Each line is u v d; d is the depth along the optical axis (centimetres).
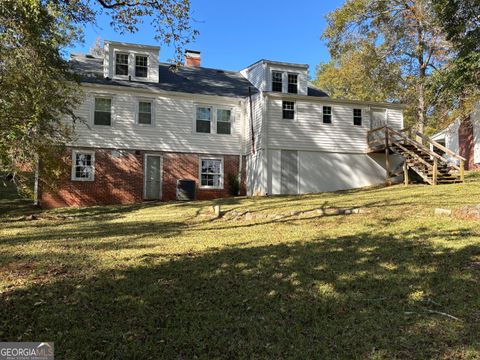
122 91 1702
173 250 645
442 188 1327
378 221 838
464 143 2272
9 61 956
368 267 502
